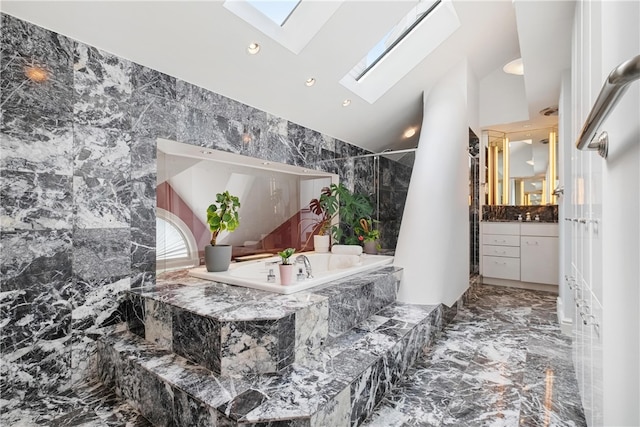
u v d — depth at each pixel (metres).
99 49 1.80
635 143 0.65
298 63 2.41
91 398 1.60
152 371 1.45
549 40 2.10
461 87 3.29
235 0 1.93
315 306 1.70
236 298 1.78
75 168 1.71
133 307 1.87
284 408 1.18
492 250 4.37
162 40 1.90
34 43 1.57
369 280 2.31
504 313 3.17
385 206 3.71
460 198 3.17
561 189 2.70
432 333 2.40
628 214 0.71
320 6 2.20
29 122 1.56
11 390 1.50
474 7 2.71
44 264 1.61
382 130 3.90
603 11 0.96
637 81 0.64
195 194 2.71
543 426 1.46
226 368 1.42
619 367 0.78
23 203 1.54
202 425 1.22
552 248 3.95
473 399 1.68
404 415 1.54
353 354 1.67
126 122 1.91
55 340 1.65
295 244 3.63
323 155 3.48
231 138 2.50
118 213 1.88
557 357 2.17
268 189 3.35
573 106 1.91
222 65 2.20
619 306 0.78
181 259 2.61
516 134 4.54
